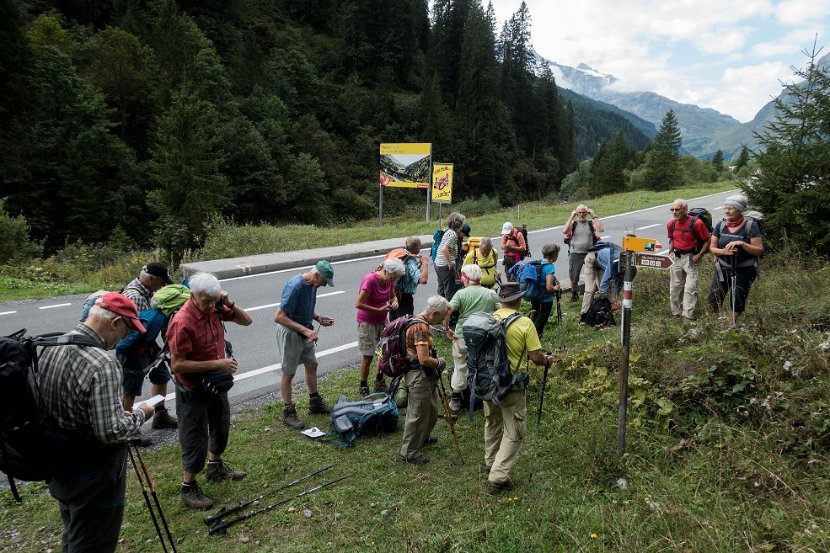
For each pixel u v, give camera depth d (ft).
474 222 78.13
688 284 24.45
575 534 11.96
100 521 9.92
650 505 12.39
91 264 54.24
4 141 110.01
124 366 16.06
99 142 122.42
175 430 18.29
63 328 30.07
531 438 16.99
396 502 14.07
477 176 249.34
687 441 14.98
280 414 19.24
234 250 51.98
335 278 42.57
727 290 22.79
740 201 21.75
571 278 33.76
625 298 14.53
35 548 12.52
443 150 231.71
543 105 313.94
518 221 78.07
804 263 28.81
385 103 237.66
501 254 51.37
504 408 14.25
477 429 18.28
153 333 16.17
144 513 13.75
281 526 13.26
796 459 13.65
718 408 16.10
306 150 185.16
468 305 18.76
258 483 15.06
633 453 15.14
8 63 117.08
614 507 12.96
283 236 60.80
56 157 117.39
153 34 165.37
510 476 15.06
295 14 306.96
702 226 23.98
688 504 12.59
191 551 12.37
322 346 26.81
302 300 17.84
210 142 101.60
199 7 234.38
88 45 156.66
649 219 76.64
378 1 272.92
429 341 15.80
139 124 148.15
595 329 27.09
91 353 9.17
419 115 240.94
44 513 13.82
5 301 35.99
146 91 147.23
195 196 86.63
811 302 22.21
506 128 275.59
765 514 11.73
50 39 149.18
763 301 23.84
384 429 18.10
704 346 18.71
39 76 121.29
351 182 196.54
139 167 128.67
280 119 178.81
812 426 14.16
